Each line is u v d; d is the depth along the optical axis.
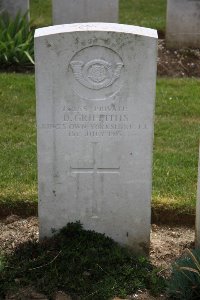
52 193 2.95
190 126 4.12
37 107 2.84
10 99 4.36
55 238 2.98
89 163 2.91
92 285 2.79
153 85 2.81
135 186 2.94
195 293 2.75
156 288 2.80
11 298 2.75
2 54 4.92
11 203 3.32
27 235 3.16
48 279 2.80
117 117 2.86
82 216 2.99
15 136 3.92
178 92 4.55
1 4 5.28
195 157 3.74
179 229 3.28
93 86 2.82
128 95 2.83
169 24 5.34
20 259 2.93
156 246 3.11
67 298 2.75
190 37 5.36
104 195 2.96
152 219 3.32
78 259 2.88
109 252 2.92
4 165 3.62
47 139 2.88
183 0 5.26
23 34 5.11
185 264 2.78
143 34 2.76
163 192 3.41
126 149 2.89
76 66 2.80
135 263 2.92
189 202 3.32
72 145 2.89
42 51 2.77
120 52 2.78
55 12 5.21
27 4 5.29
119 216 2.98
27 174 3.54
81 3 5.18
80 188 2.95
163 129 4.07
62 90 2.82
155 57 2.78
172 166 3.64
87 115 2.86
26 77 4.70
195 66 5.18
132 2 6.99
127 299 2.76
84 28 2.78
